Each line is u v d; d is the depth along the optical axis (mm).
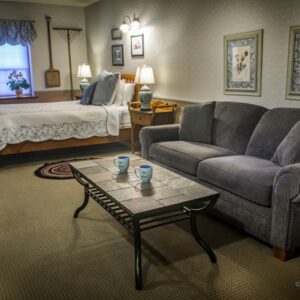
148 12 5352
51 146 4914
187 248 2494
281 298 1944
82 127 5059
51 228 2844
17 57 7008
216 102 3904
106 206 2439
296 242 2289
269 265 2262
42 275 2197
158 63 5293
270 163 2824
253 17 3604
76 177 2953
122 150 5582
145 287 2055
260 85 3627
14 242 2623
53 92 7371
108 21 6539
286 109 3078
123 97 5570
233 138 3477
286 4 3244
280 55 3371
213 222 2912
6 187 3842
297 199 2115
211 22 4160
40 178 4133
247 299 1938
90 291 2031
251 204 2498
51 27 7105
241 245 2523
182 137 3920
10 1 6641
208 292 2002
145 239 2627
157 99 5430
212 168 2865
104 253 2449
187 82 4719
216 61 4168
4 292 2033
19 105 5523
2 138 4547
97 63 7227
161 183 2436
